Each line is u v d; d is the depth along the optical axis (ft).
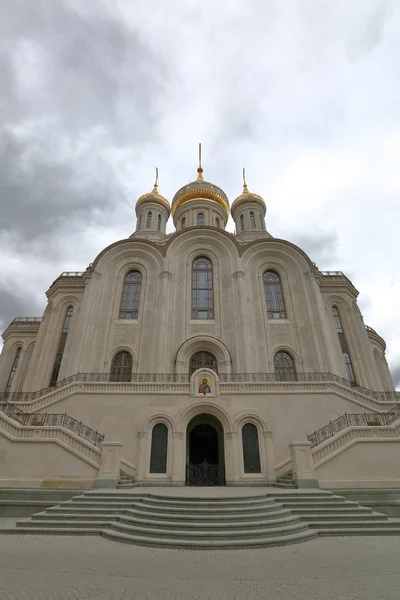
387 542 28.58
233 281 92.48
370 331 116.16
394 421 54.03
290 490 41.63
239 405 62.39
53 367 91.97
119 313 90.68
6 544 27.63
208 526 29.48
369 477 45.80
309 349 84.33
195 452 66.39
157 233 128.26
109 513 34.73
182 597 17.08
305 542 28.66
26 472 44.86
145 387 64.08
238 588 18.38
